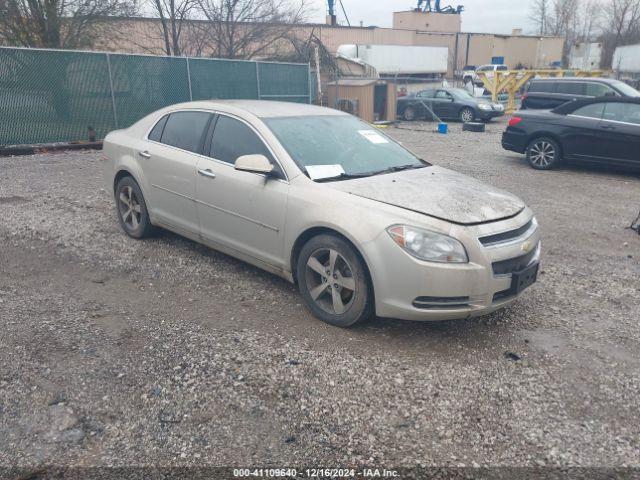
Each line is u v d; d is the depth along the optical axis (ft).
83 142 43.29
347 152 15.30
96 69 43.60
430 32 167.63
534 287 16.38
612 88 52.80
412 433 9.55
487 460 9.00
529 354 12.34
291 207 13.58
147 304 14.30
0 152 38.34
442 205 12.53
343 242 12.60
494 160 41.14
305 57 81.51
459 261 11.76
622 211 26.18
